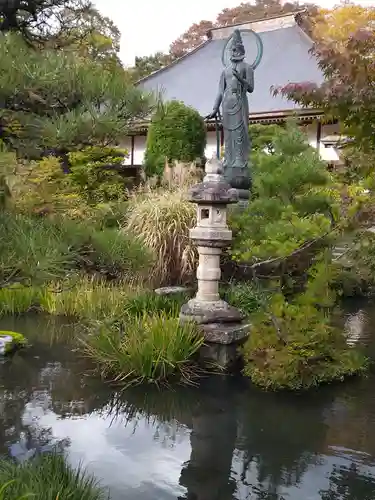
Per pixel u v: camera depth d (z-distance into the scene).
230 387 4.81
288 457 3.52
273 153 6.86
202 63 18.44
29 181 4.41
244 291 6.62
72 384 4.84
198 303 5.47
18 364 5.35
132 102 2.77
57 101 2.69
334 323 7.00
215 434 3.88
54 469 2.83
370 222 4.75
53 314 7.36
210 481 3.21
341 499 3.02
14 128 2.72
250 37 17.50
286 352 4.86
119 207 8.34
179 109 12.24
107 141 2.86
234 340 5.18
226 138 9.53
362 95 4.07
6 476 2.63
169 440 3.78
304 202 6.37
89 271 3.09
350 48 4.18
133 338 5.11
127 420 4.11
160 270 7.54
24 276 2.39
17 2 3.02
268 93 14.80
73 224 3.00
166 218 7.69
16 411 4.22
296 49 16.20
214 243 5.39
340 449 3.65
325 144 11.02
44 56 2.71
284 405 4.42
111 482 3.16
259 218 6.22
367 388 4.84
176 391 4.71
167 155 12.12
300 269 6.53
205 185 5.37
